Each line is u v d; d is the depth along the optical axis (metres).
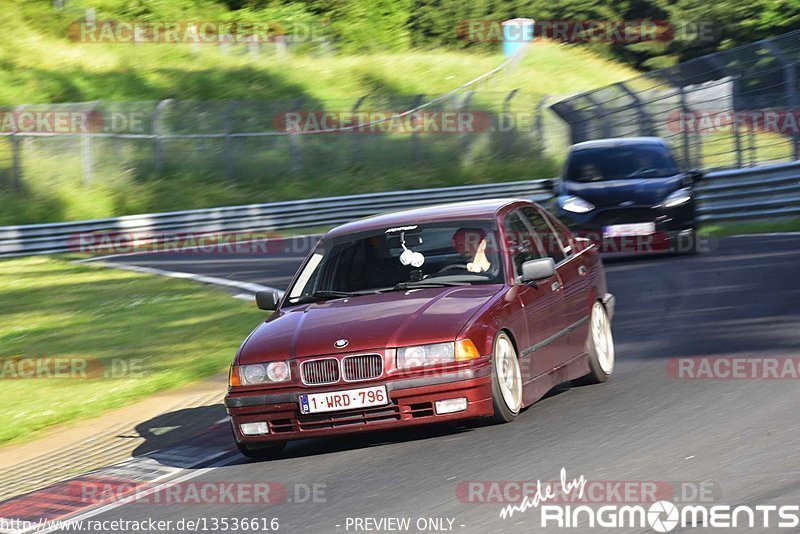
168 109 87.94
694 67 64.75
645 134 70.31
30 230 64.69
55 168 77.44
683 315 27.36
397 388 16.58
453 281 18.61
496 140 93.12
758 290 29.62
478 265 18.77
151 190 79.06
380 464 16.17
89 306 40.09
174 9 111.62
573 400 19.22
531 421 17.64
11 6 100.38
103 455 19.84
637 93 67.06
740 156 64.69
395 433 18.20
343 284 19.14
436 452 16.38
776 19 124.94
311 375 16.88
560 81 115.25
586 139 69.56
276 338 17.55
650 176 41.06
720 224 51.47
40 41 97.69
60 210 74.56
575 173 41.97
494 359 17.09
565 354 19.66
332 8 121.31
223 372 26.42
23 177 75.50
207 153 84.81
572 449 15.59
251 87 99.31
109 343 32.09
